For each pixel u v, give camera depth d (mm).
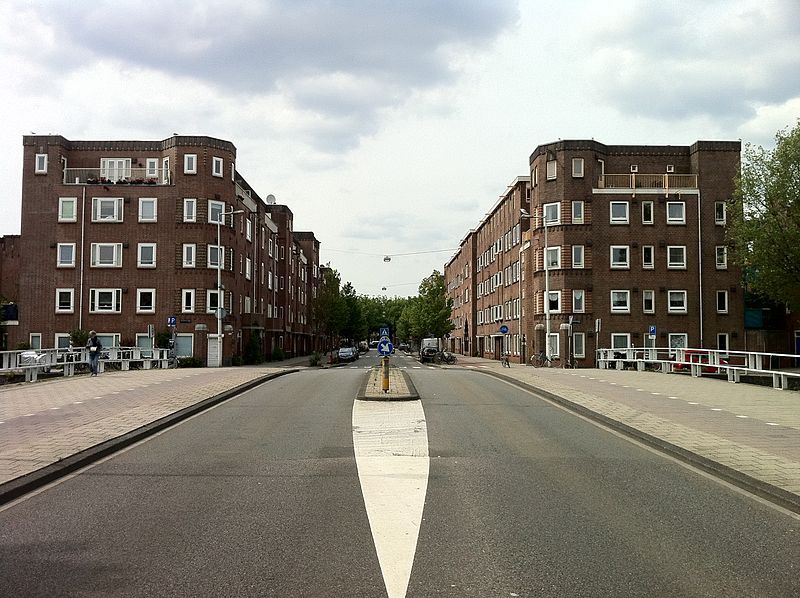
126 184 47344
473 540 6211
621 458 10188
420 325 85625
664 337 46344
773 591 5047
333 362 57938
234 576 5281
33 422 13164
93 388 20719
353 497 7773
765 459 9664
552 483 8523
